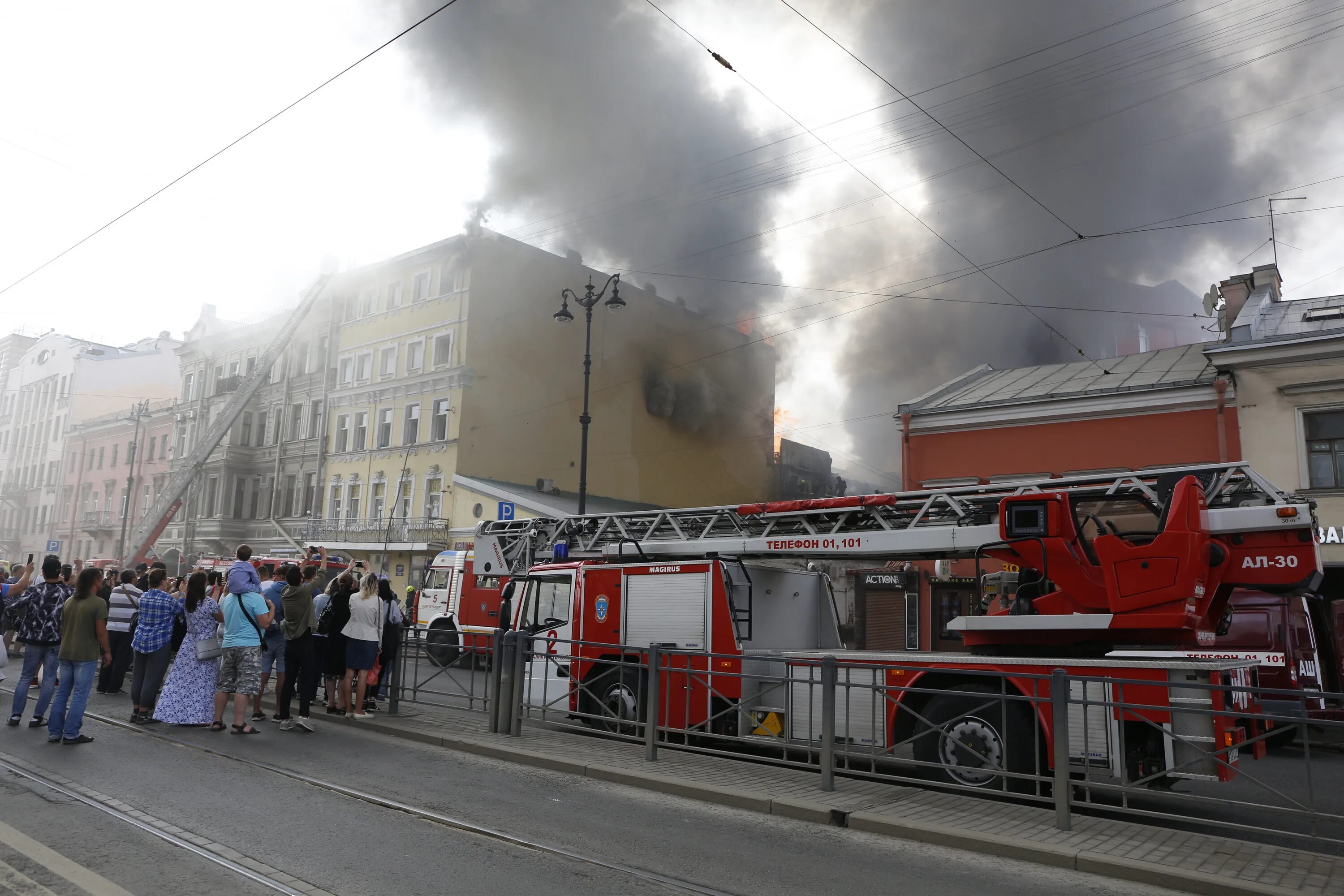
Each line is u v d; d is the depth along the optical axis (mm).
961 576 23906
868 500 11266
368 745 9852
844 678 9227
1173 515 8422
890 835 6695
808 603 12508
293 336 45250
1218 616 9078
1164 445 21359
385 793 7473
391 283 41969
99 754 8727
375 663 11359
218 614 10922
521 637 10547
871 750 8164
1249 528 8578
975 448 23938
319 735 10367
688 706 9242
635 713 10125
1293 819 7812
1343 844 6773
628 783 8297
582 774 8672
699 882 5418
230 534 46312
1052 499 9023
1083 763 7469
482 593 22234
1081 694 7621
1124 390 21828
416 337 39938
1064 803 6684
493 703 10609
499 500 34500
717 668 10352
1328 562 18484
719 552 12539
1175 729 7105
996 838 6344
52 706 9422
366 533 38531
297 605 10625
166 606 11070
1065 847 6160
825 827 6918
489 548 16469
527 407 39281
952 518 10820
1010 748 7824
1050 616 8711
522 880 5301
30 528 68250
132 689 13297
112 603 13844
